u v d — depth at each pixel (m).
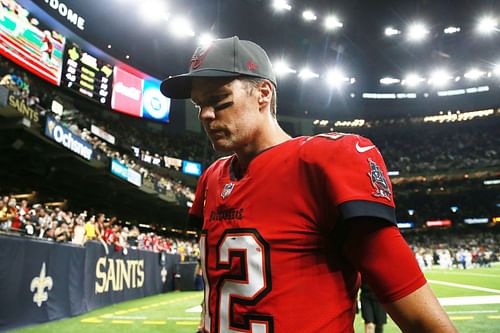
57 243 7.42
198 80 1.17
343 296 1.00
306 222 1.00
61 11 20.38
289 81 39.56
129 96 26.00
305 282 0.98
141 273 12.52
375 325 5.10
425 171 40.47
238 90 1.14
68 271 7.84
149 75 27.25
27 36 17.88
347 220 0.92
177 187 29.91
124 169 20.44
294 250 0.99
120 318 7.87
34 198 19.14
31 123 13.54
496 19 38.19
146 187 23.31
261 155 1.12
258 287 0.99
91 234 11.02
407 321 0.89
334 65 40.94
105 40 23.95
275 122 1.26
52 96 20.56
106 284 9.82
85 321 7.41
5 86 12.87
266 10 33.78
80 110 25.33
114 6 24.45
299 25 36.47
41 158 17.09
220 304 1.06
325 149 1.02
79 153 16.61
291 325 0.95
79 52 22.12
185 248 22.92
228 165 1.29
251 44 1.20
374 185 0.95
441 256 29.17
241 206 1.08
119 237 13.02
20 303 6.27
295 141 1.11
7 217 9.11
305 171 1.02
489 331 5.65
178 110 33.88
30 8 18.91
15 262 6.15
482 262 26.98
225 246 1.08
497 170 38.53
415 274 0.90
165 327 6.89
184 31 29.62
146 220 29.62
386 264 0.90
